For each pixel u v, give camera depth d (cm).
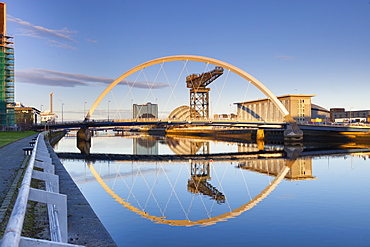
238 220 1630
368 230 1459
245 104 17938
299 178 3036
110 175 3197
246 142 9900
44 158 1351
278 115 14812
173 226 1515
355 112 17525
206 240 1334
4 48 11462
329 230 1465
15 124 11675
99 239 746
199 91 12662
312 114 16138
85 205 1048
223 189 2508
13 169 1722
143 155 5638
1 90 11356
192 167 3956
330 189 2462
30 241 349
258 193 2331
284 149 6819
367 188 2494
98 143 9612
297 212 1784
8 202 963
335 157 4962
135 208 1859
